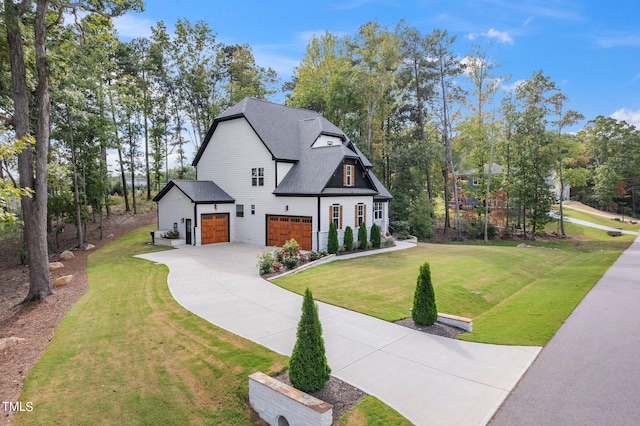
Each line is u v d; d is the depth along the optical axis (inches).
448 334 358.0
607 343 321.4
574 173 1584.6
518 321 401.7
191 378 279.6
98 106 1072.8
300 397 217.6
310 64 1567.4
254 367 286.4
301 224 880.9
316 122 1085.8
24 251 910.4
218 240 1004.6
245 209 1005.8
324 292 508.4
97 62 1002.1
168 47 1453.0
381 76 1390.3
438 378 266.2
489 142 1494.8
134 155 1605.6
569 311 420.5
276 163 925.8
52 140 1037.2
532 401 232.4
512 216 1567.4
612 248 1131.9
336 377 267.3
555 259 885.2
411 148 1414.9
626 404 224.8
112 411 244.8
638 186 2288.4
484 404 230.8
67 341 358.9
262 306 446.9
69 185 1071.6
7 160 832.3
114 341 352.8
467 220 1674.5
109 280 624.4
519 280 647.1
